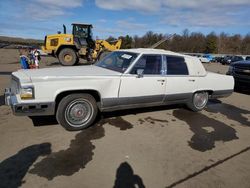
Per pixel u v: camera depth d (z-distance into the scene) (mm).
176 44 88562
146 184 2971
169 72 5445
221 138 4586
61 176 3033
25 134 4207
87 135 4320
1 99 6473
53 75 4199
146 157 3641
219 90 6441
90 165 3322
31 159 3389
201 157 3754
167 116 5746
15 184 2828
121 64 5133
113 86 4648
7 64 17078
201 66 6062
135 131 4641
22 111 3967
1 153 3510
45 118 4992
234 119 5887
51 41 16984
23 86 3895
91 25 17781
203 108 6414
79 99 4402
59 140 4043
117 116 5445
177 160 3607
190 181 3080
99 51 17688
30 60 14391
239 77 9289
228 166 3520
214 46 87188
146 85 5047
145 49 5688
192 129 4973
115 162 3438
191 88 5855
